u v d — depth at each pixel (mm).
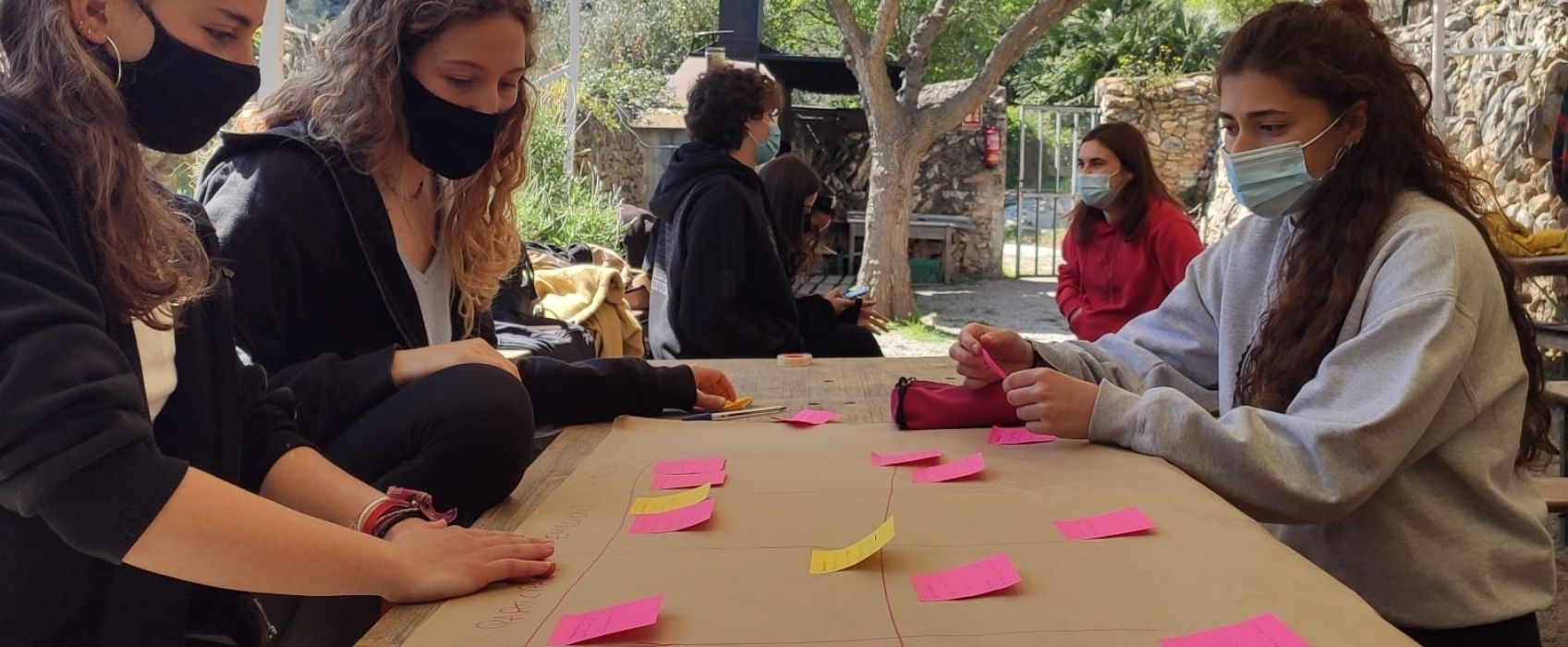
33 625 1176
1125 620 1040
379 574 1133
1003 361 2008
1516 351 1653
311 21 5418
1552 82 7180
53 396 989
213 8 1193
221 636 1397
